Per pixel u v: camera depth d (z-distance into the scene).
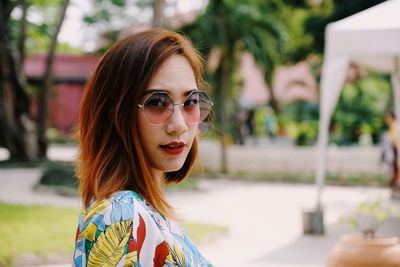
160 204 1.40
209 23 18.64
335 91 8.41
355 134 23.95
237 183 17.59
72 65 37.78
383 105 24.23
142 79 1.38
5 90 22.62
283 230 9.11
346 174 17.47
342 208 11.52
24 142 22.94
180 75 1.42
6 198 12.56
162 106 1.39
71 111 37.75
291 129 26.59
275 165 19.34
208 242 7.89
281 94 28.08
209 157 20.47
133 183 1.39
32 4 26.86
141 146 1.42
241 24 19.03
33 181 16.64
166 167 1.43
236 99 26.08
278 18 24.47
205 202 12.70
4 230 7.92
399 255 5.07
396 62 9.97
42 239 7.28
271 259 6.94
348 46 7.85
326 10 22.66
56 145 35.47
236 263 6.71
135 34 1.44
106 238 1.24
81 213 1.45
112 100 1.42
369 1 19.28
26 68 35.72
